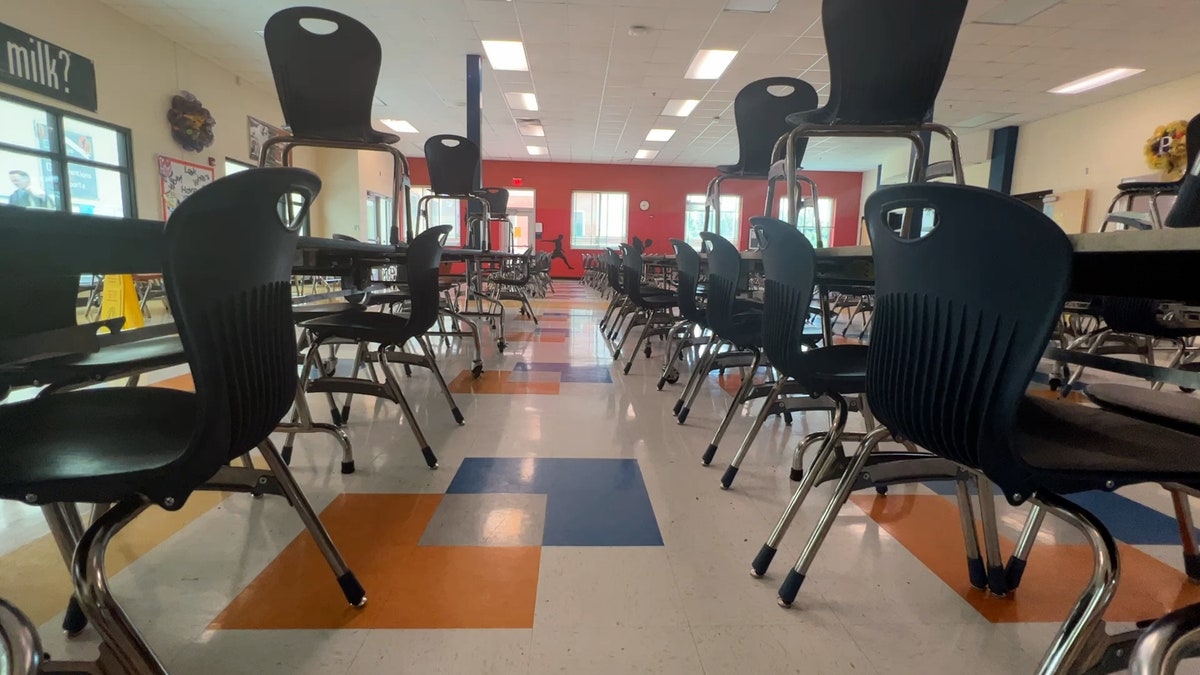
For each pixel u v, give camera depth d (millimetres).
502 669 941
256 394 817
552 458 1909
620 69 7434
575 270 14977
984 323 712
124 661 677
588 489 1663
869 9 1531
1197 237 493
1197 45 6348
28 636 526
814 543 1113
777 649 1002
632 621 1069
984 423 713
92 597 657
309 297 2271
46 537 1335
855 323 6035
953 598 1164
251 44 7164
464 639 1011
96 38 5980
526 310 6020
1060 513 724
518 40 6535
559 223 14742
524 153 13477
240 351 767
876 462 1103
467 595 1139
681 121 10109
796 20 5852
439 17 5953
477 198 3998
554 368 3447
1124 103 8359
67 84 5641
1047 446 767
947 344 772
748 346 1940
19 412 844
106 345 1240
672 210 14820
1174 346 4434
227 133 8328
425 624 1049
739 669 953
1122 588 1207
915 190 757
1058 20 5746
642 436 2166
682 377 3266
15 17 5125
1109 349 2881
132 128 6492
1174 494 1226
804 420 2432
